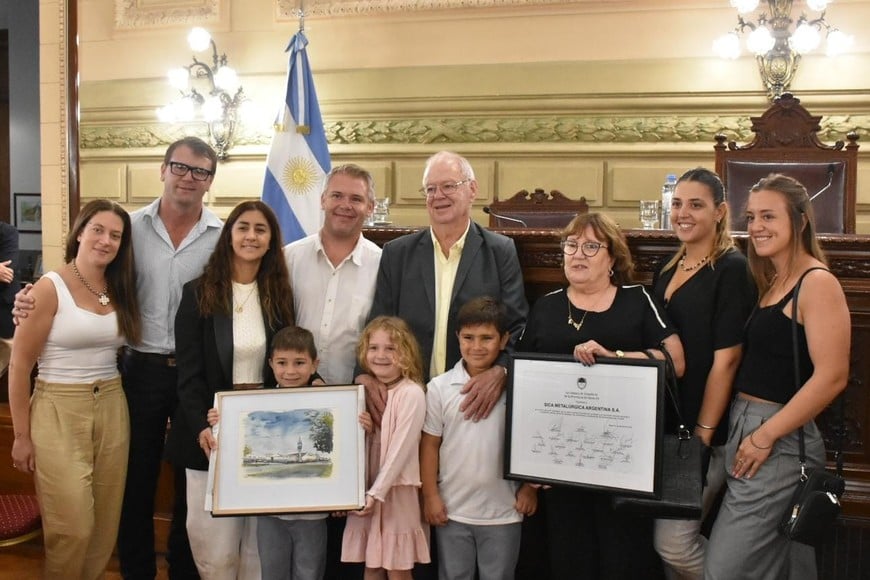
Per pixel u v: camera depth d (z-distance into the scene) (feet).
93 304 8.00
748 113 16.70
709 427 6.84
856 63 16.15
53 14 18.72
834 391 6.15
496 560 7.11
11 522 9.30
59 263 19.03
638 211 17.34
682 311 6.98
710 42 16.79
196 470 7.68
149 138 19.52
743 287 6.82
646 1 16.98
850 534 7.95
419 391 7.18
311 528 7.39
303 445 7.16
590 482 6.60
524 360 6.90
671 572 7.43
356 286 8.13
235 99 19.06
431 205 7.73
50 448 7.80
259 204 7.75
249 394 7.26
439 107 18.13
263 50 19.02
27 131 20.89
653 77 17.06
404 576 7.25
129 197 19.72
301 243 8.38
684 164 17.01
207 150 8.63
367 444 7.30
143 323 8.55
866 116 16.20
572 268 7.03
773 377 6.51
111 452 8.17
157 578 9.63
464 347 7.20
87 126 19.86
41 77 18.99
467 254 7.79
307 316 8.11
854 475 8.00
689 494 6.36
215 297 7.61
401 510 7.15
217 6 19.16
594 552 7.14
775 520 6.41
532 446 6.83
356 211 7.90
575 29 17.39
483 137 17.89
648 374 6.48
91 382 8.02
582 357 6.66
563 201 14.39
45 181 19.11
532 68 17.61
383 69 18.40
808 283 6.29
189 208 8.65
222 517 7.60
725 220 7.05
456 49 18.02
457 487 7.12
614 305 7.02
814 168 12.96
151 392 8.61
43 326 7.79
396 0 18.15
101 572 8.36
